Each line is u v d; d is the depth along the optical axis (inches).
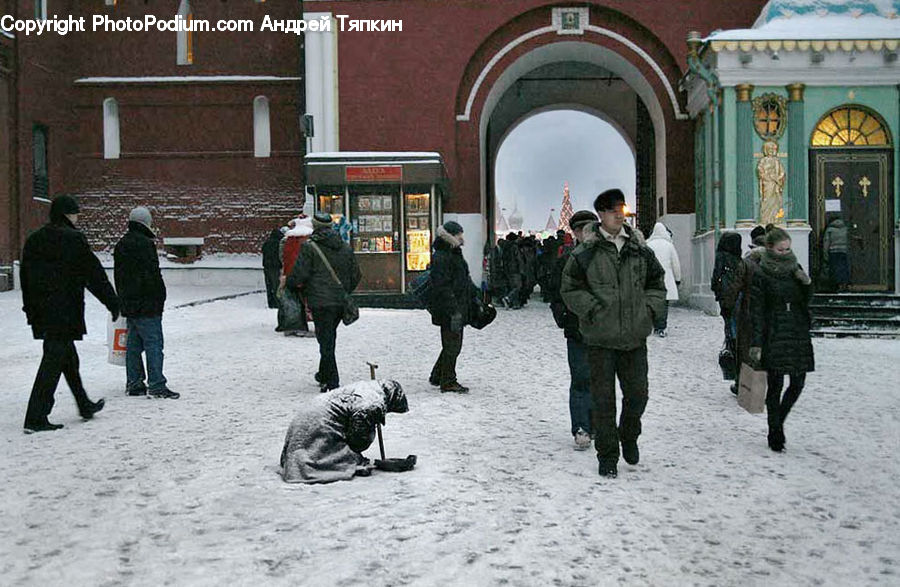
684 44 878.4
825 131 729.6
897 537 180.7
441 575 153.8
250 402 333.7
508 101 1316.4
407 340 530.6
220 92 1056.8
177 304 740.0
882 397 353.1
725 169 730.8
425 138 895.7
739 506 201.3
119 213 1060.5
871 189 724.7
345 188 774.5
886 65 714.2
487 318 360.5
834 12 747.4
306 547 167.5
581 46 914.1
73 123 1059.9
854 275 724.7
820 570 161.2
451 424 292.0
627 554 167.3
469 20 895.7
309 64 896.9
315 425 222.1
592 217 265.7
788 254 254.4
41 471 228.2
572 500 203.2
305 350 487.5
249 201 1058.1
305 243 348.5
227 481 216.7
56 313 280.8
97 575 152.8
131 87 1058.1
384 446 257.9
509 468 233.1
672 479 224.4
